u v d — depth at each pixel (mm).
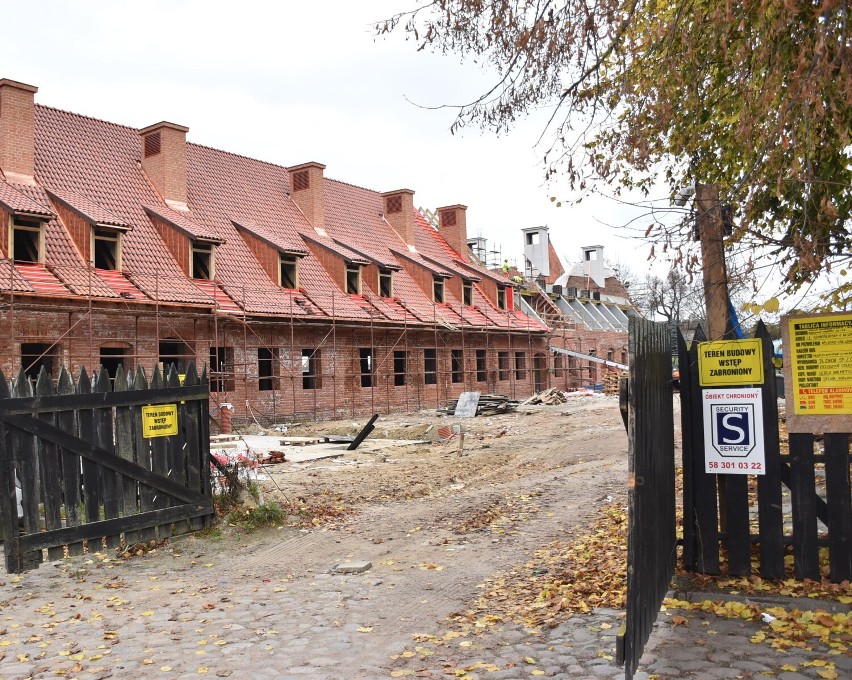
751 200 5176
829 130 5719
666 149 7816
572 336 50438
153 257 26547
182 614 6496
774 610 5363
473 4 6648
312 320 30312
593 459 16359
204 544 9133
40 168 25734
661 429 5469
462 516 10477
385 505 11812
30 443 7895
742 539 5996
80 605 6832
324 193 38594
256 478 13062
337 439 22734
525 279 52594
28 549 7836
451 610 6375
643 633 4504
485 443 21594
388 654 5348
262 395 28531
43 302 21406
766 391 5859
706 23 6238
